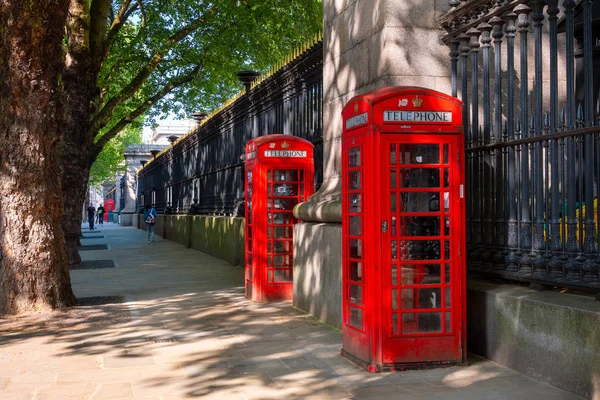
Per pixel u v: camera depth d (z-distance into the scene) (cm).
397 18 755
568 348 489
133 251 2200
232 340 716
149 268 1590
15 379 563
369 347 575
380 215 571
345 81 877
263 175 1012
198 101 2702
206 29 2259
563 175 561
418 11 759
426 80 755
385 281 571
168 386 536
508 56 634
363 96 591
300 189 1022
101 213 5572
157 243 2664
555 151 564
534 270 581
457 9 712
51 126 939
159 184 3397
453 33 714
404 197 576
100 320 848
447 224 582
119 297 1056
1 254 912
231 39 2244
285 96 1266
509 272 606
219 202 1923
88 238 3117
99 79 2309
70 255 1658
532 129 595
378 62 771
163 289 1180
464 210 585
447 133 580
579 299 520
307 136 1136
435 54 761
